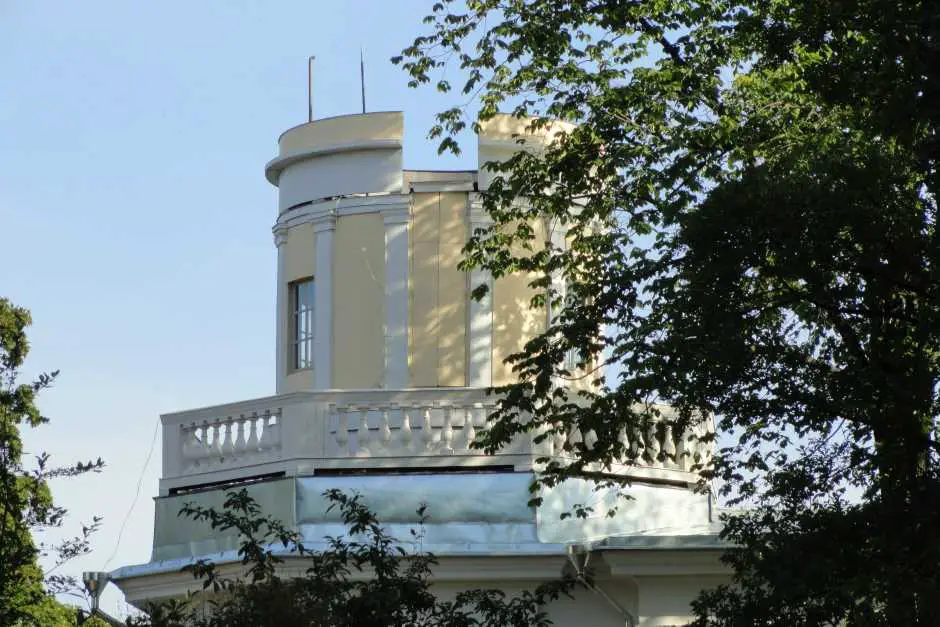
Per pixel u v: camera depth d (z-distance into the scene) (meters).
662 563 40.44
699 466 37.62
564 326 38.06
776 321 34.66
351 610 29.67
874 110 32.47
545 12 42.00
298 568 41.06
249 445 43.47
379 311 46.94
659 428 37.28
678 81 40.62
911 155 32.31
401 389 43.62
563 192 41.78
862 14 33.75
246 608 29.67
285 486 42.28
